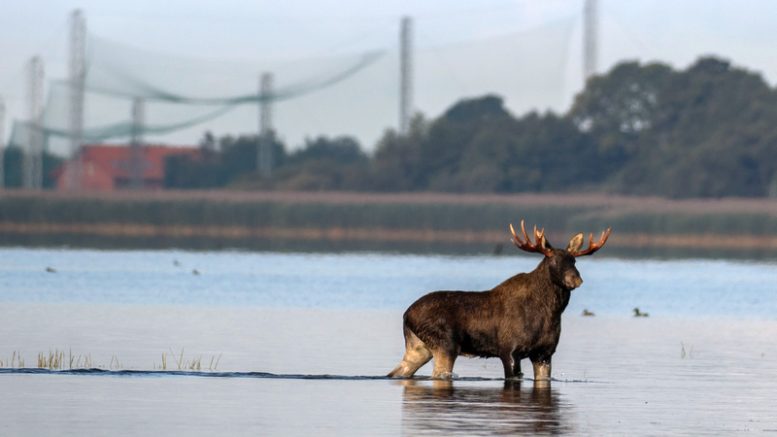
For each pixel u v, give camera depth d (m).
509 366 57.09
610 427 47.66
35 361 63.81
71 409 49.53
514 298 57.22
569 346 75.88
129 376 58.50
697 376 62.56
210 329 81.56
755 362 68.50
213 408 50.28
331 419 48.25
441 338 57.66
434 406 51.34
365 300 108.62
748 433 46.88
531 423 48.03
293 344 73.56
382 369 62.59
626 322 92.56
